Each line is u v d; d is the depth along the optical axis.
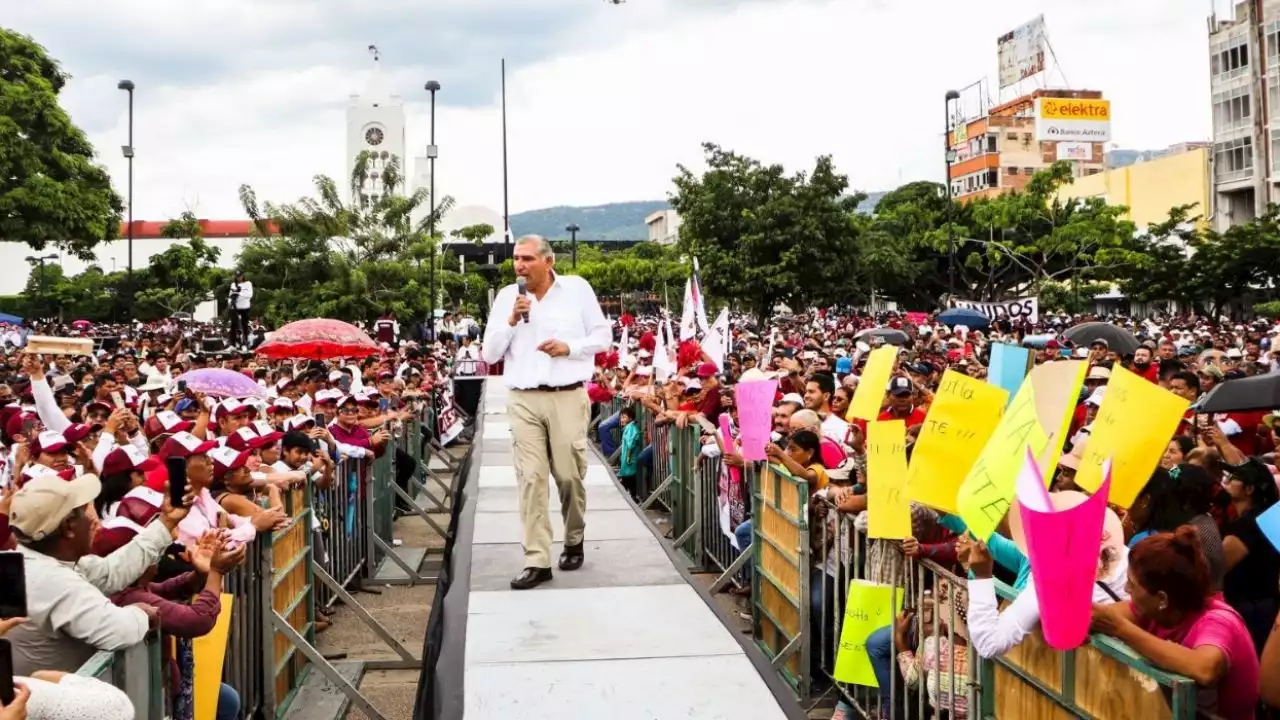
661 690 4.52
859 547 6.39
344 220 40.50
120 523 4.74
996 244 55.94
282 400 10.81
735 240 43.72
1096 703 3.82
